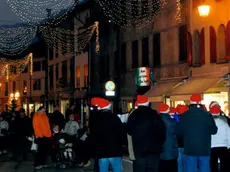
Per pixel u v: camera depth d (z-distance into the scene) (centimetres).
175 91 2689
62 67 5762
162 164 1275
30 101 7375
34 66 7250
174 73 2989
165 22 3125
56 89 6053
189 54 2712
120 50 3928
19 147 2219
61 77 5616
